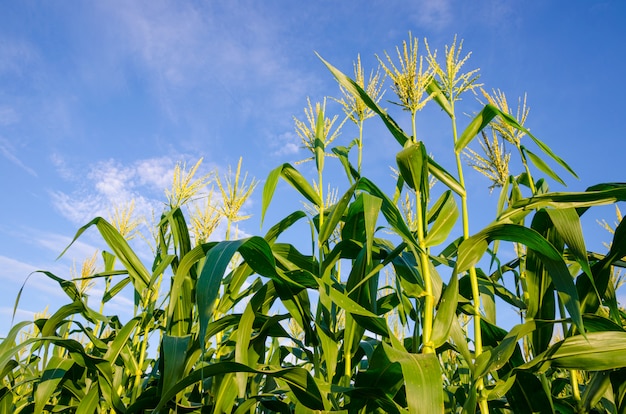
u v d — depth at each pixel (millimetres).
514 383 1655
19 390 2814
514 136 2150
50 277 2105
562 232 1601
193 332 1929
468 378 2320
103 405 2111
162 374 1780
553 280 1574
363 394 1645
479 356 1643
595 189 1754
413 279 1792
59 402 2311
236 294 2115
